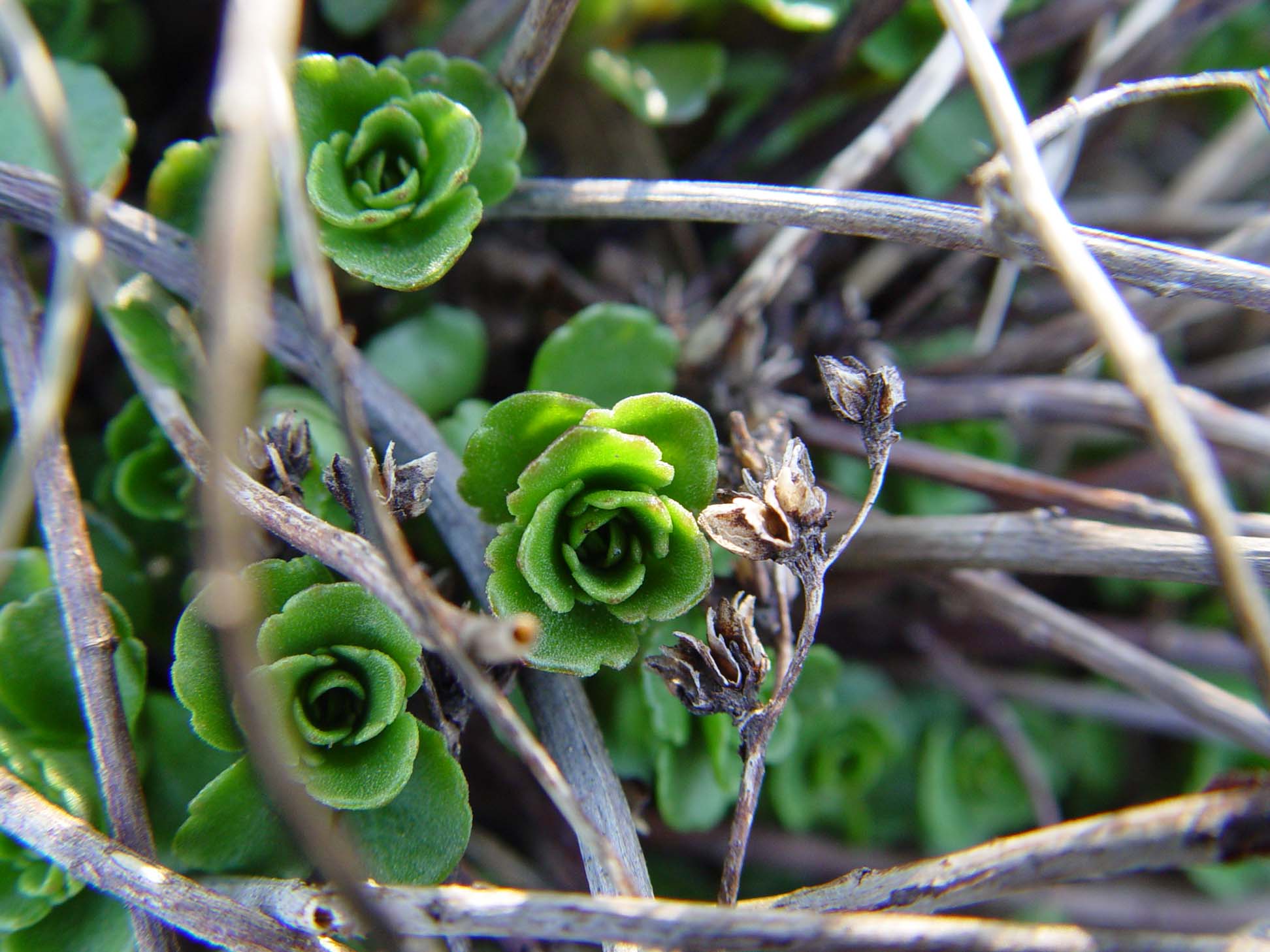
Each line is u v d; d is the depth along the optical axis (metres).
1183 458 0.11
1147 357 0.11
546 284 0.18
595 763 0.13
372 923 0.10
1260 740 0.16
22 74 0.11
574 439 0.12
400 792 0.13
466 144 0.14
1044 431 0.21
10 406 0.15
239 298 0.10
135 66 0.18
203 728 0.12
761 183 0.19
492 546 0.12
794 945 0.10
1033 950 0.11
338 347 0.10
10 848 0.13
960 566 0.16
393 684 0.12
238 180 0.10
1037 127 0.13
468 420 0.16
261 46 0.10
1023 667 0.20
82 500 0.16
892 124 0.16
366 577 0.11
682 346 0.17
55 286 0.14
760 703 0.12
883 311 0.20
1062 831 0.11
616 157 0.20
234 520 0.10
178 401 0.14
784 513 0.12
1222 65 0.22
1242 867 0.19
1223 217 0.20
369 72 0.14
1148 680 0.16
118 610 0.13
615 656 0.12
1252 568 0.14
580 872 0.16
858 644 0.20
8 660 0.13
